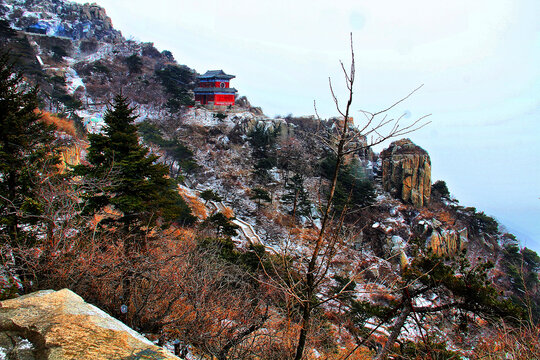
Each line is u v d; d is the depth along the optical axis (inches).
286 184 2974.9
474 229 2842.0
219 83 4820.4
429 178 3137.3
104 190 535.8
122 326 111.3
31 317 106.5
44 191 335.0
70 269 262.2
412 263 484.7
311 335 229.6
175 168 3038.9
